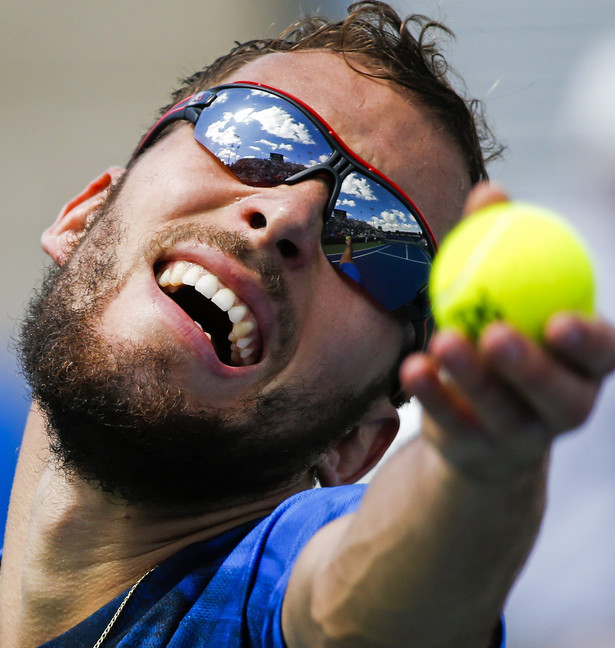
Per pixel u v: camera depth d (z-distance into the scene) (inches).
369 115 366.0
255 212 331.6
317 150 349.1
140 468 316.5
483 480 159.0
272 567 247.8
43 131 1044.5
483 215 173.0
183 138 370.0
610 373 139.9
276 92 359.6
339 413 351.6
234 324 330.3
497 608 180.4
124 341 319.0
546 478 168.9
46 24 1063.0
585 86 812.6
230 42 1048.2
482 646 193.9
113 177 439.2
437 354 144.6
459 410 151.3
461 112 400.5
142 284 332.5
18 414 681.0
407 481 176.1
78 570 322.3
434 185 372.2
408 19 477.4
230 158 351.6
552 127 823.7
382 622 181.6
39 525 331.6
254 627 236.8
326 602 191.8
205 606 257.4
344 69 380.8
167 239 333.7
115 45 1059.3
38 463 363.3
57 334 334.3
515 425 147.1
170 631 262.8
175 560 294.8
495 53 868.6
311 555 212.5
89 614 315.9
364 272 348.8
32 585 325.4
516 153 820.0
